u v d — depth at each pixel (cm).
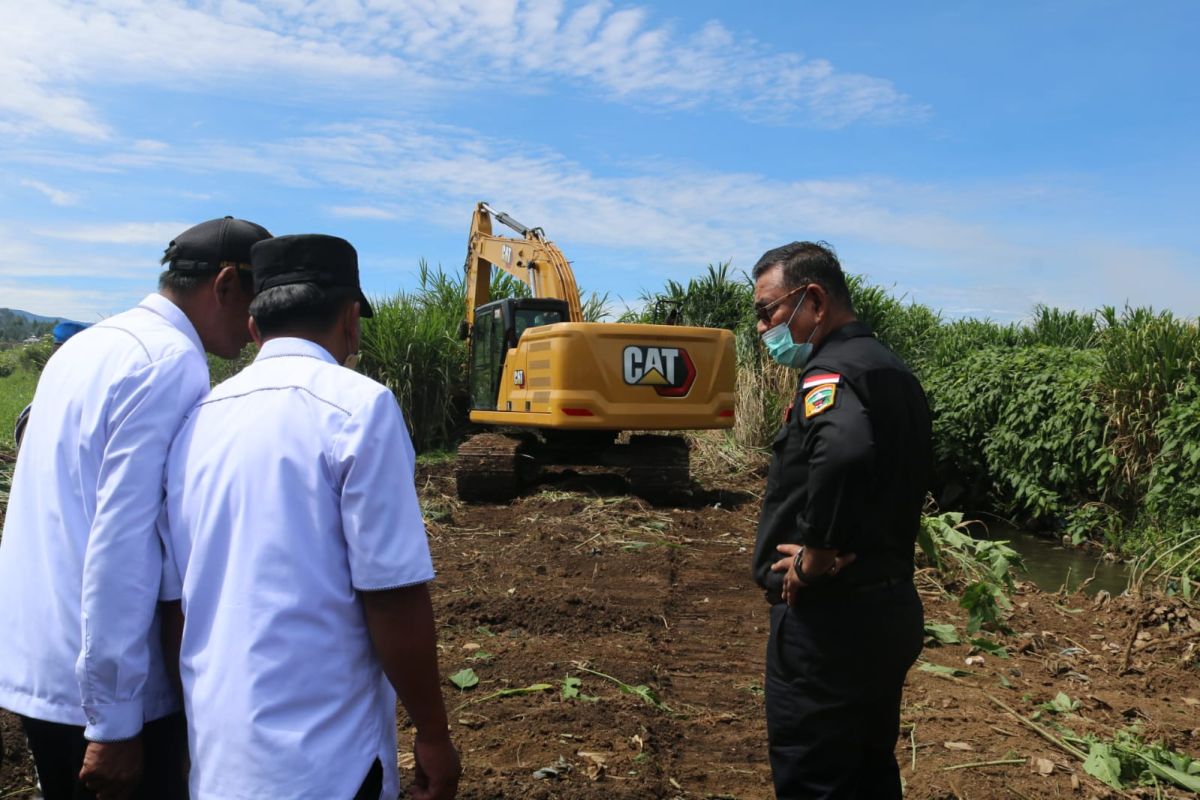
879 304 1576
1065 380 1162
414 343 1336
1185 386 1008
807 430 243
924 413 255
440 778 177
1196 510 948
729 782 356
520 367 1026
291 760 160
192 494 175
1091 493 1120
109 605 172
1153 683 504
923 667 500
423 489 1030
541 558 711
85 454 189
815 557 237
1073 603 678
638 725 394
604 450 998
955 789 352
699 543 809
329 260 192
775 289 266
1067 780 365
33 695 194
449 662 467
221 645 165
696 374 942
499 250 1260
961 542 683
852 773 252
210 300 217
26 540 199
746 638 538
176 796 203
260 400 175
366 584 166
